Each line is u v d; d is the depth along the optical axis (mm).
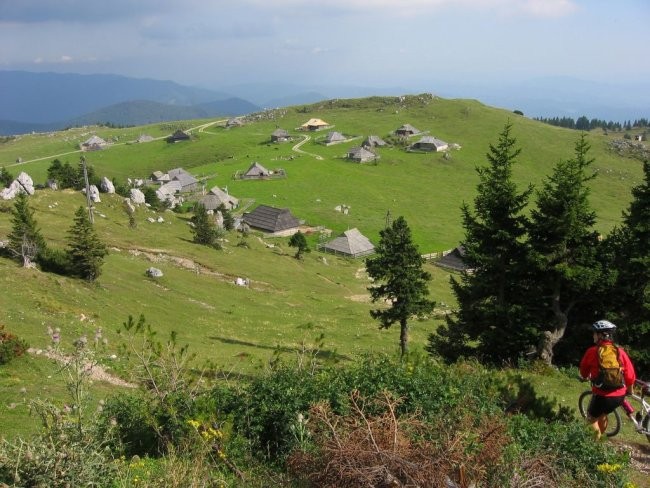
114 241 69250
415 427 10258
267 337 45562
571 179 28531
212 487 9805
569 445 11125
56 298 37594
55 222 72000
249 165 169750
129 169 189500
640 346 28625
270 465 11094
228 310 53750
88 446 8508
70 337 29359
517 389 15266
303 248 93062
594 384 12172
